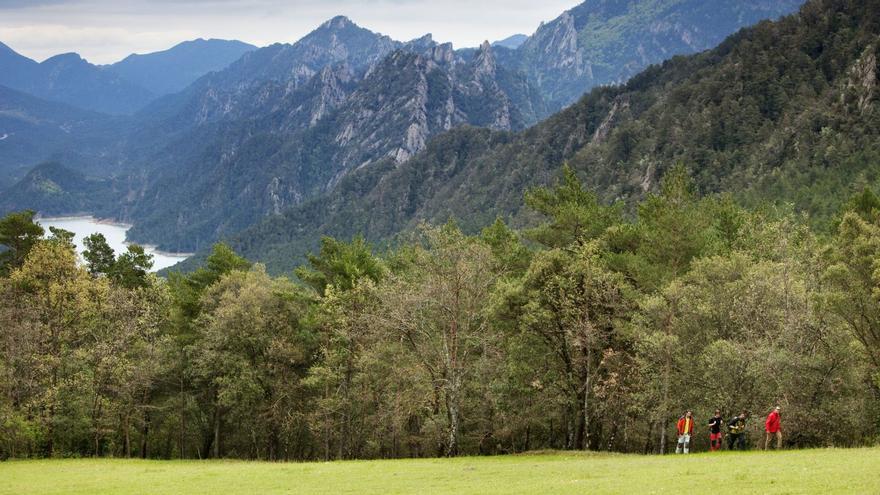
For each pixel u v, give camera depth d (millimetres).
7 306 67312
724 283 54719
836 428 46594
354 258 74062
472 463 46406
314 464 49625
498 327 60219
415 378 57875
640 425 59000
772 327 51438
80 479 44562
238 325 69812
